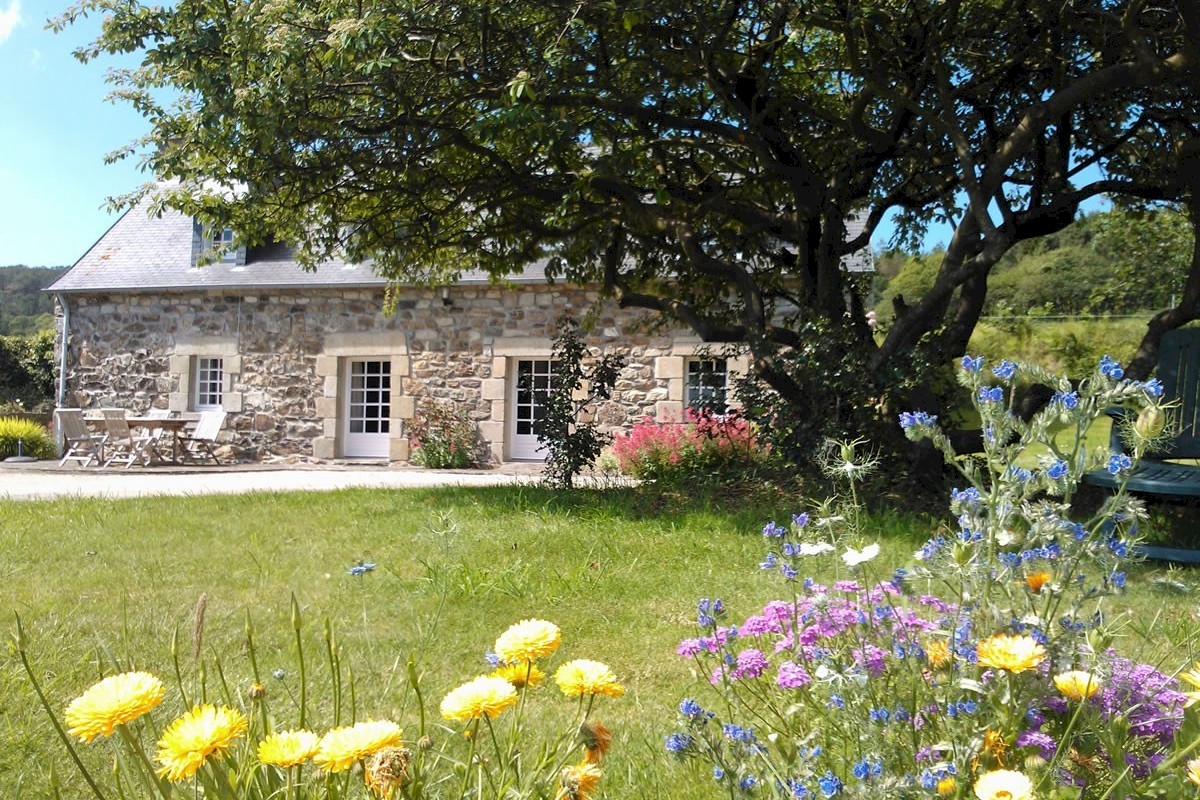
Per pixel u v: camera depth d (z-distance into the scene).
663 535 5.56
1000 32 7.63
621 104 7.12
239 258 14.89
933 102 7.81
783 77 8.14
